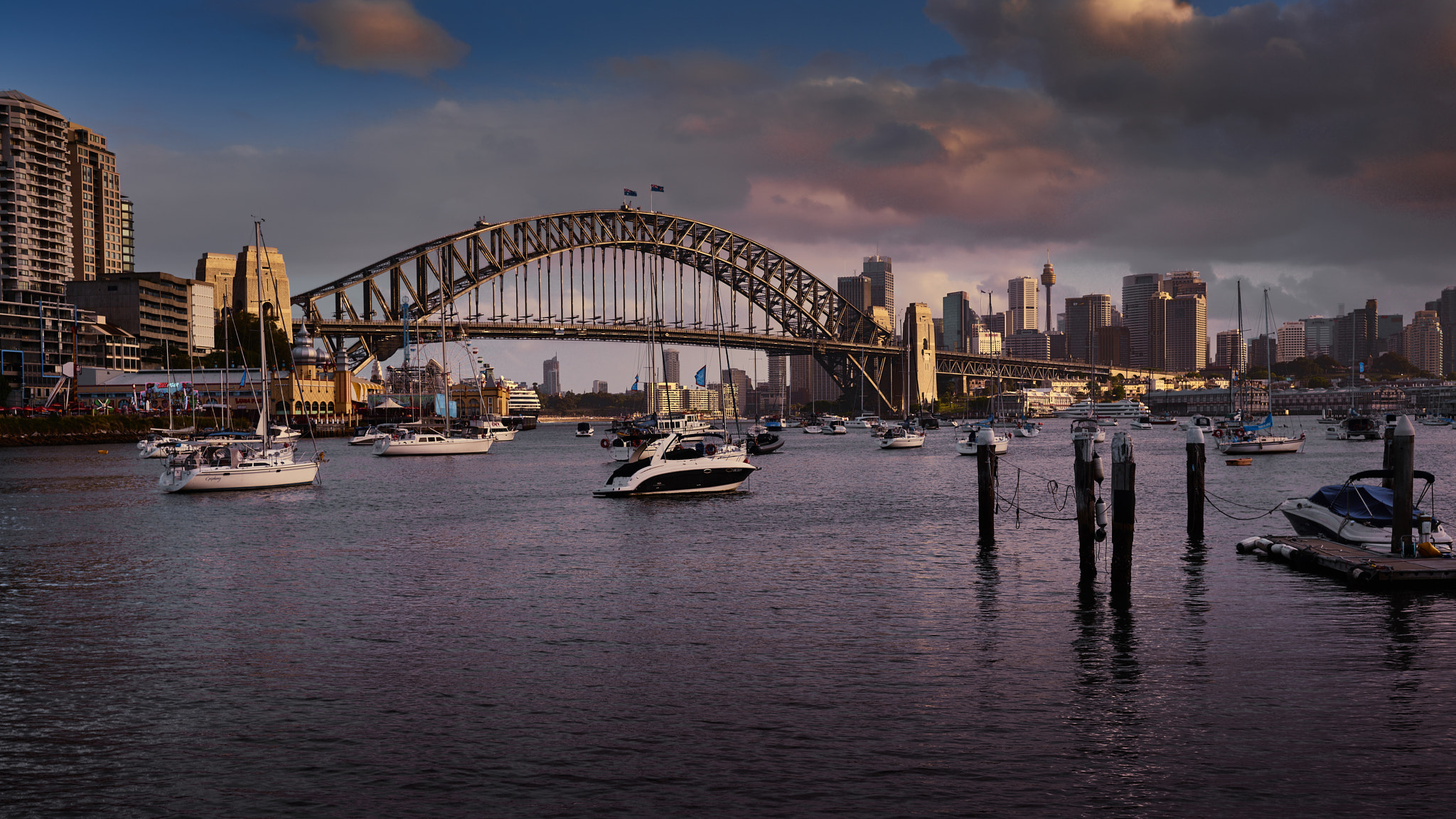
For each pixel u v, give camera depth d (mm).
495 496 68625
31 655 24969
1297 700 20609
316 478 78188
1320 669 22609
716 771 17359
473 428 196250
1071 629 26422
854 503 60562
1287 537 37438
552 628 27172
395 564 38250
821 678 22312
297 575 35906
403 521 53062
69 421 178000
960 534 45062
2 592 33281
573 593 32031
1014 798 16250
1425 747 18078
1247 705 20297
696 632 26594
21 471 101938
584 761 17828
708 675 22625
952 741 18562
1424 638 24984
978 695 21094
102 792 16797
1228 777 16953
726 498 64250
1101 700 20672
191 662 24203
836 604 29828
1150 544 40531
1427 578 30719
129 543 45000
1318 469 89625
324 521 53375
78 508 61375
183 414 192375
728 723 19578
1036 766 17453
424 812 15930
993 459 40594
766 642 25469
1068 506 57719
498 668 23438
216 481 72000
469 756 18078
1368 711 19891
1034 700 20766
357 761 17938
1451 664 22875
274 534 47938
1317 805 15938
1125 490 29281
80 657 24734
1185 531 44469
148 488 77062
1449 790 16422
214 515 57125
